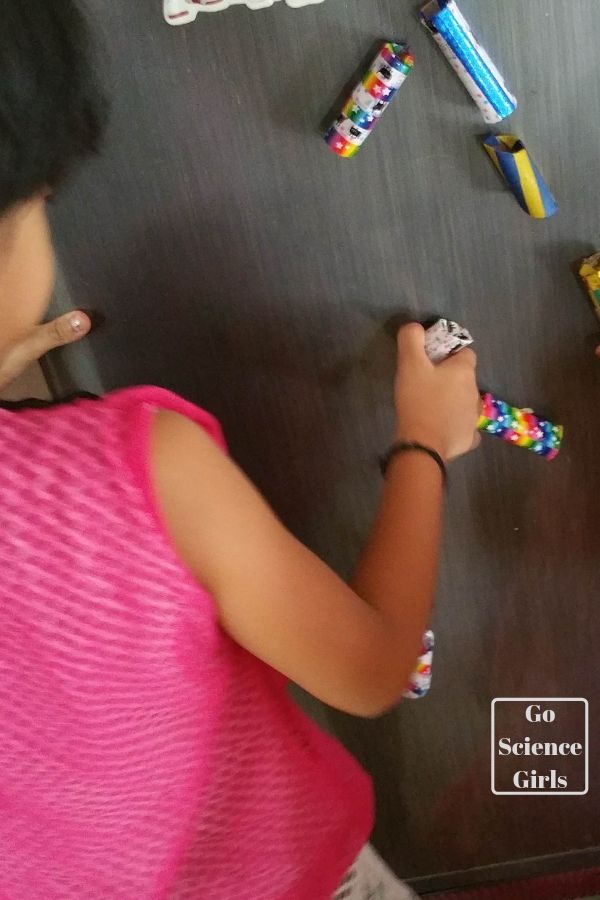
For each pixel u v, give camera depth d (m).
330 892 0.59
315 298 0.67
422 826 0.99
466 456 0.73
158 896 0.52
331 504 0.77
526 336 0.67
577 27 0.55
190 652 0.41
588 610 0.82
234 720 0.48
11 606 0.35
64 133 0.31
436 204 0.62
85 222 0.64
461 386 0.64
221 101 0.59
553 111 0.58
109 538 0.35
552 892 1.02
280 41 0.56
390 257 0.64
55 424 0.35
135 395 0.37
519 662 0.86
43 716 0.40
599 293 0.62
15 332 0.37
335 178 0.61
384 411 0.72
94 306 0.68
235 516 0.38
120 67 0.57
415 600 0.48
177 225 0.64
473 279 0.65
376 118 0.57
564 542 0.78
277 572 0.40
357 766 0.64
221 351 0.70
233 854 0.52
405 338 0.64
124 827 0.47
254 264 0.65
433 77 0.57
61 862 0.50
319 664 0.42
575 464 0.73
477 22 0.55
